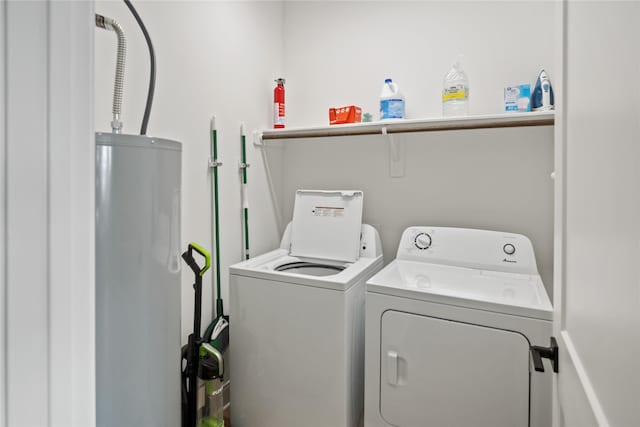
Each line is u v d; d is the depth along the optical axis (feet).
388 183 7.52
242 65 7.22
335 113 7.27
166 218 3.59
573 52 2.40
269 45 8.00
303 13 8.23
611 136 1.70
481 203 6.77
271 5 8.03
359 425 6.01
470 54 6.72
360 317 6.00
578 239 2.27
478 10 6.65
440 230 6.67
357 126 6.76
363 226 7.23
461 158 6.89
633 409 1.43
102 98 4.75
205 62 6.34
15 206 1.33
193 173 6.14
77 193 1.56
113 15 4.85
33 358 1.40
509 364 4.63
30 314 1.39
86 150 1.60
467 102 6.35
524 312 4.53
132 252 3.31
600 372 1.82
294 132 7.32
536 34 6.27
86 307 1.62
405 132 6.51
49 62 1.43
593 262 1.96
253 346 6.07
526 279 5.78
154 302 3.50
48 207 1.44
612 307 1.68
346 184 7.91
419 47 7.13
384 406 5.35
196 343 5.10
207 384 5.42
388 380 5.31
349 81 7.78
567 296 2.56
